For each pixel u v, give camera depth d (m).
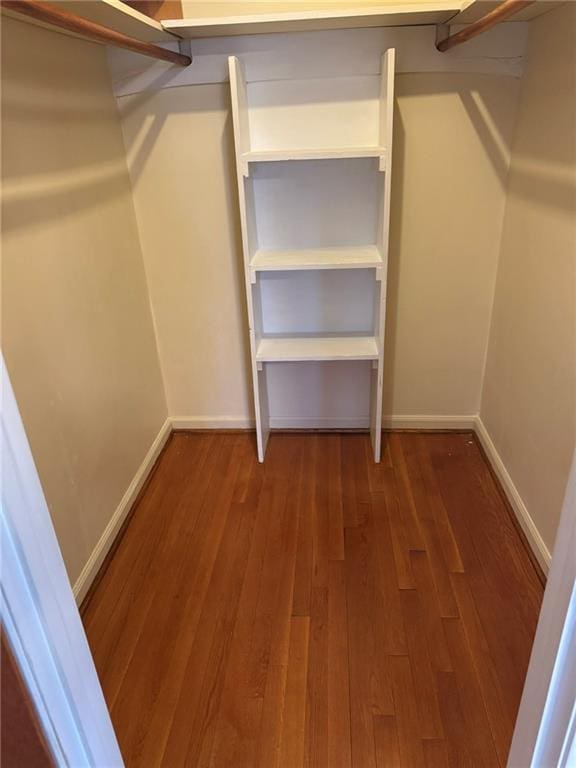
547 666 0.96
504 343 2.19
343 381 2.58
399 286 2.35
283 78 2.04
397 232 2.25
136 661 1.58
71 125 1.75
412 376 2.54
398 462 2.43
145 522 2.13
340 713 1.42
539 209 1.83
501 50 1.94
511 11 1.30
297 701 1.45
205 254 2.35
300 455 2.51
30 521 0.81
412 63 1.98
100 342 1.94
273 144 2.14
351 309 2.43
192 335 2.52
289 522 2.10
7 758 0.82
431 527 2.04
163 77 2.05
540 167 1.82
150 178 2.22
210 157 2.18
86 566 1.81
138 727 1.41
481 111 2.04
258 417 2.36
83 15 1.47
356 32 1.94
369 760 1.32
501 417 2.24
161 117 2.12
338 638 1.62
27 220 1.50
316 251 2.27
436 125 2.07
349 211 2.24
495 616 1.67
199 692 1.49
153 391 2.50
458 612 1.69
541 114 1.80
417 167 2.14
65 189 1.71
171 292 2.43
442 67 1.97
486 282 2.32
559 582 0.91
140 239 2.33
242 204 1.98
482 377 2.50
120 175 2.13
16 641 0.81
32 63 1.53
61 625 0.91
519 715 1.11
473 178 2.14
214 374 2.60
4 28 1.40
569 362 1.61
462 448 2.51
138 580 1.86
